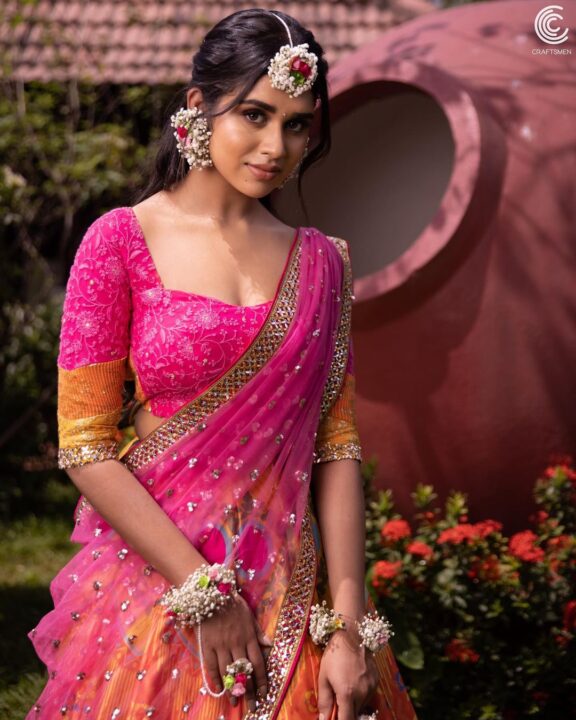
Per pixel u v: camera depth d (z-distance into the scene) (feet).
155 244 5.57
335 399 5.98
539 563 9.99
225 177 5.56
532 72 11.16
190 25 26.20
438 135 12.47
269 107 5.37
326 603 5.61
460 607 9.88
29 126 22.29
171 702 5.23
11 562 16.17
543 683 9.63
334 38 25.63
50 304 22.17
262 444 5.44
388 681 5.75
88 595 5.51
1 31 25.67
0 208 20.29
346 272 6.21
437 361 10.85
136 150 23.63
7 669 11.14
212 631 5.15
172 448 5.43
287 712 5.20
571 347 10.62
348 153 12.53
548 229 10.61
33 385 21.22
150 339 5.41
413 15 26.30
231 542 5.35
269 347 5.49
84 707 5.37
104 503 5.32
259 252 5.77
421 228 12.75
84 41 25.71
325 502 5.79
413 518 11.50
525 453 10.80
